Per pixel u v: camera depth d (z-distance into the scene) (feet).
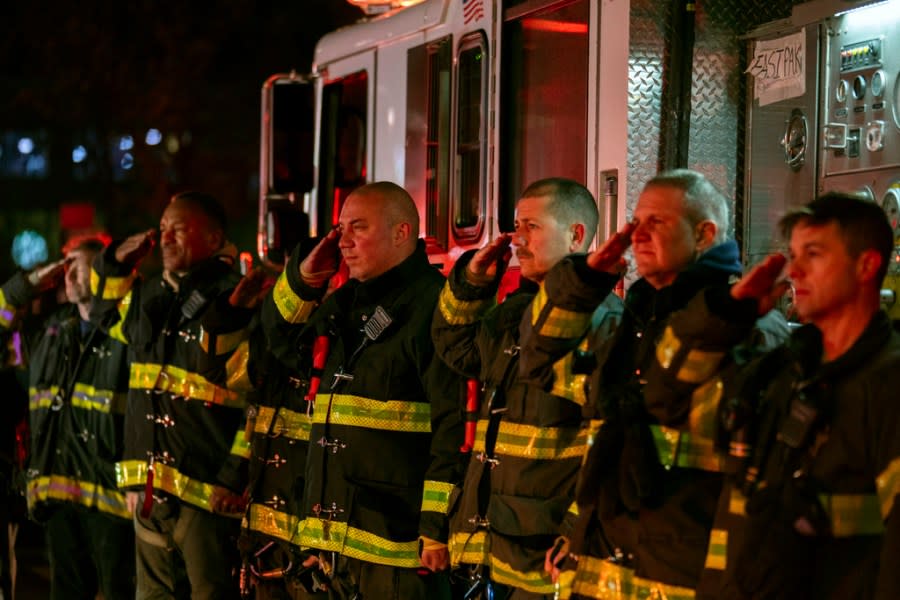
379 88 23.29
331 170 25.03
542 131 18.33
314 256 16.55
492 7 19.45
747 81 16.52
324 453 15.76
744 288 10.14
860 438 9.43
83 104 71.46
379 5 24.75
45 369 22.77
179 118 71.72
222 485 18.04
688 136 16.46
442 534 14.67
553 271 11.96
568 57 17.70
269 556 17.54
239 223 77.97
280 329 16.93
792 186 15.57
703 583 10.37
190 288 18.99
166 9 70.54
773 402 9.96
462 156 20.39
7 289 23.54
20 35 70.54
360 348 15.72
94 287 20.66
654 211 11.68
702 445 10.93
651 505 11.00
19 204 96.27
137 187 77.82
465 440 14.65
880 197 14.16
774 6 16.55
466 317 14.23
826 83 15.08
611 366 11.53
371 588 15.44
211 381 18.47
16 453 22.03
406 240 15.94
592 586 11.44
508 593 13.56
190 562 18.66
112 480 20.88
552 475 13.12
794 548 9.52
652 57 16.51
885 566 9.05
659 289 11.70
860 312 9.75
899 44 13.99
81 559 22.35
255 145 75.97
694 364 10.48
